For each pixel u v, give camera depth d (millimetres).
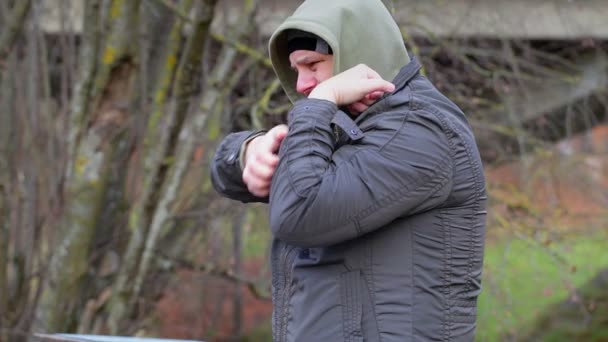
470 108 9961
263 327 13391
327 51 2773
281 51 2988
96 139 7797
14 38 7859
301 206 2543
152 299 9148
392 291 2609
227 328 13336
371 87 2674
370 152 2598
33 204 8477
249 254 10578
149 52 8461
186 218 9148
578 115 11070
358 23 2768
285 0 9578
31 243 8461
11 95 8516
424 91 2777
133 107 7906
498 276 9195
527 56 10133
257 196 3100
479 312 9289
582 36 10133
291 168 2590
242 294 12414
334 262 2652
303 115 2648
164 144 7266
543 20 10156
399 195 2572
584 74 10688
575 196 10453
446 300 2652
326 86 2693
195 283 10914
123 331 8211
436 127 2652
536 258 9414
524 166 9883
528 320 11008
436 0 9836
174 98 6949
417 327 2598
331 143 2646
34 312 8258
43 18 9016
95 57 7664
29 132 8523
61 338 3684
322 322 2637
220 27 9406
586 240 10141
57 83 9312
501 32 9914
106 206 8508
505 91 9797
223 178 3148
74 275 7910
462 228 2689
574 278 11227
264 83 9148
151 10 8430
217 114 8555
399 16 9367
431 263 2645
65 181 8133
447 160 2639
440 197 2637
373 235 2637
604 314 11492
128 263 7969
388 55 2807
